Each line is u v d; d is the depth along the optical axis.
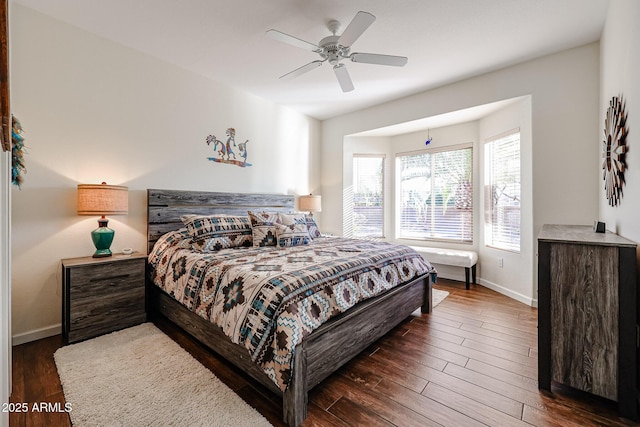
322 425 1.48
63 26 2.52
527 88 3.17
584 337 1.63
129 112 2.93
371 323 2.18
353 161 5.13
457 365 2.03
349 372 1.94
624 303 1.53
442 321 2.81
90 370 1.91
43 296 2.44
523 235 3.36
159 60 3.14
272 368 1.50
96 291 2.41
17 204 2.32
